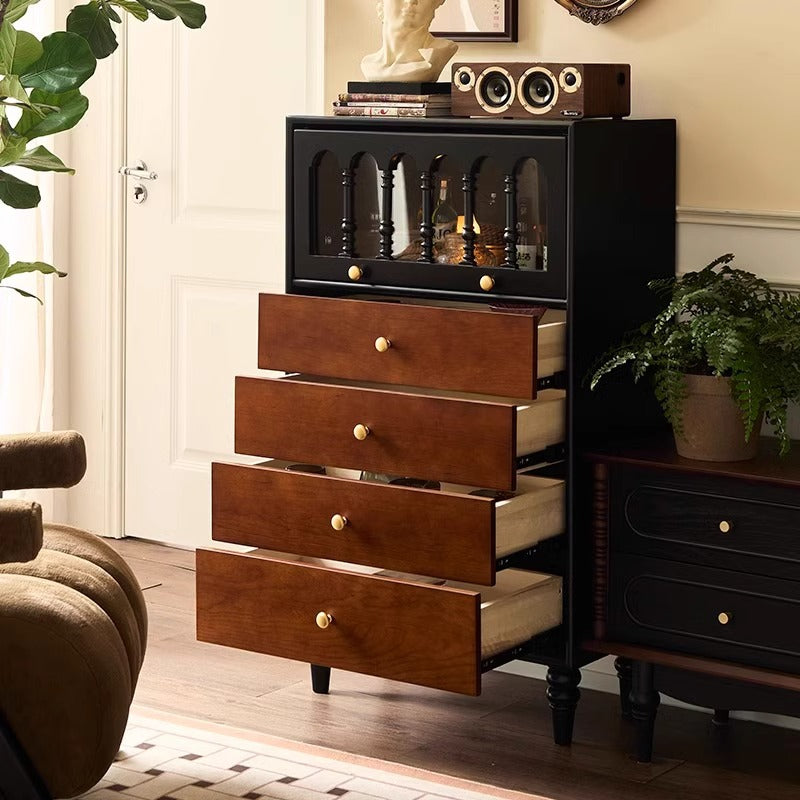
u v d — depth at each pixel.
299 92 4.25
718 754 3.16
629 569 3.09
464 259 3.18
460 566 3.00
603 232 3.12
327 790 2.90
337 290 3.36
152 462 4.69
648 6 3.38
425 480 3.35
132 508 4.75
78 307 4.76
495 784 3.00
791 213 3.23
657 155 3.29
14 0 2.20
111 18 2.36
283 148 4.30
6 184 2.27
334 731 3.28
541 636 3.14
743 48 3.27
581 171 3.03
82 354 4.78
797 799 2.93
